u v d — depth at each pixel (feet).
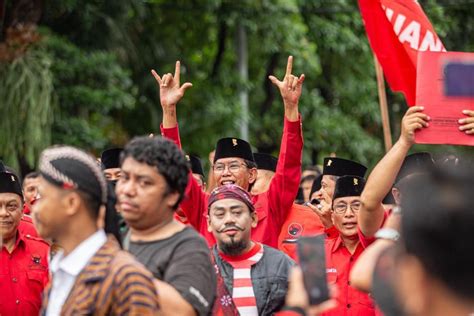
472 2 131.23
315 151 135.95
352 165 52.29
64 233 23.26
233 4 119.96
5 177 46.42
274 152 136.15
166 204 25.40
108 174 46.75
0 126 88.38
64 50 97.35
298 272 18.88
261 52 130.00
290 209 46.19
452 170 14.96
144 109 119.75
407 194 14.99
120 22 106.63
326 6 131.85
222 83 121.60
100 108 98.63
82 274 22.75
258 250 36.88
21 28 92.07
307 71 127.85
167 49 124.06
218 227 36.32
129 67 116.26
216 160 48.06
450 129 33.50
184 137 118.83
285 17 121.70
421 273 14.67
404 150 32.81
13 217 46.47
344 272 42.19
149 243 25.68
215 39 132.16
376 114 138.62
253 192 54.75
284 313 18.95
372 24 51.49
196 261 25.09
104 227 25.11
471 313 14.53
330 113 133.49
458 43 137.49
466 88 31.24
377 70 60.70
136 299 21.98
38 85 89.66
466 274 14.42
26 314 46.78
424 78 33.86
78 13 102.27
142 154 25.02
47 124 90.17
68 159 23.29
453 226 14.43
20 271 46.98
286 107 42.88
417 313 14.75
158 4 122.31
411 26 50.70
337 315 41.65
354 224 42.16
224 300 34.91
